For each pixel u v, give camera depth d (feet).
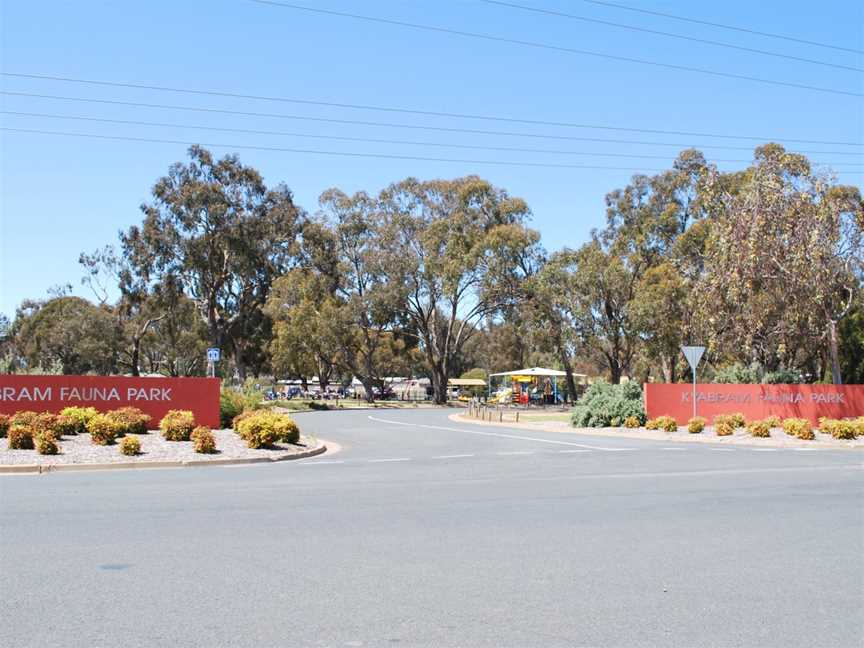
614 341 185.57
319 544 28.45
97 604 20.77
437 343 225.15
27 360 248.73
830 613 20.88
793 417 100.37
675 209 179.32
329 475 50.80
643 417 101.76
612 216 189.88
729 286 103.50
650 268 172.24
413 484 45.98
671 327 163.84
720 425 90.43
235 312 220.23
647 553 27.71
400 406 217.56
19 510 35.17
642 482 47.73
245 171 205.05
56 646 17.58
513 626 19.42
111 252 218.59
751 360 131.75
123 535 29.63
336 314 200.95
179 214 193.67
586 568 25.41
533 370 209.97
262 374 297.94
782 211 98.99
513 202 207.62
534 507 37.47
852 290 111.04
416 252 211.82
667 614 20.59
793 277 98.99
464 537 30.07
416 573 24.47
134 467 55.21
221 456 59.98
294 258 214.90
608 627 19.45
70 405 72.08
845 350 143.33
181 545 28.02
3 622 19.25
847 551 28.35
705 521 34.12
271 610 20.44
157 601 21.11
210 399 77.71
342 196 216.13
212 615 19.94
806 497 41.55
